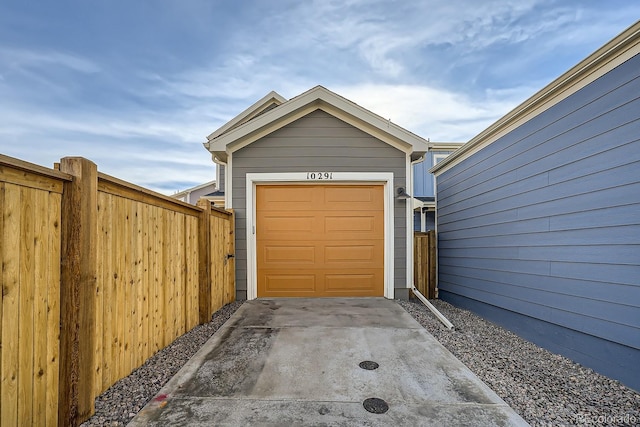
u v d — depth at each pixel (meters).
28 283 1.71
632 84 2.89
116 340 2.58
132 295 2.82
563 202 3.72
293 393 2.56
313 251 5.99
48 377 1.84
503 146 4.94
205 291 4.38
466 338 4.16
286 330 4.05
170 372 2.90
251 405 2.39
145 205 3.05
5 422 1.56
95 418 2.15
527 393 2.73
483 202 5.54
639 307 2.84
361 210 6.02
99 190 2.34
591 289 3.33
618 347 3.05
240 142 5.89
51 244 1.87
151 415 2.24
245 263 5.86
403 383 2.74
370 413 2.30
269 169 5.90
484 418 2.26
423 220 11.22
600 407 2.54
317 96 5.70
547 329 3.99
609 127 3.12
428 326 4.51
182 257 3.88
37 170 1.71
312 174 5.88
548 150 3.96
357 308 5.14
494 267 5.18
